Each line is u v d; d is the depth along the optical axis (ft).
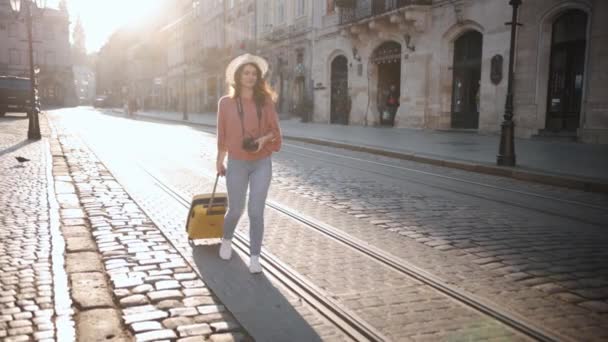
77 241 15.53
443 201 23.21
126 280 12.60
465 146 46.42
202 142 54.08
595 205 22.90
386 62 77.82
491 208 21.80
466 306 11.30
